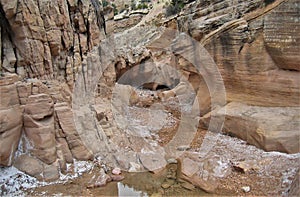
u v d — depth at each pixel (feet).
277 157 17.28
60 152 16.71
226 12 24.23
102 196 14.53
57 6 18.75
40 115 16.07
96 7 25.44
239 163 17.04
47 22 18.03
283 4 18.67
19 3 16.05
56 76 19.12
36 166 15.53
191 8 29.86
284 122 18.34
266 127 18.58
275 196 13.71
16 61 16.62
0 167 14.98
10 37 16.66
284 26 18.79
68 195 14.35
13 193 14.29
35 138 15.92
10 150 15.08
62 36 19.36
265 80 20.26
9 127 14.99
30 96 16.02
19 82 15.96
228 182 15.56
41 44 17.66
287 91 19.29
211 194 14.64
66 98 18.67
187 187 15.49
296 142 17.43
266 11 20.20
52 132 16.44
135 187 15.58
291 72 19.35
